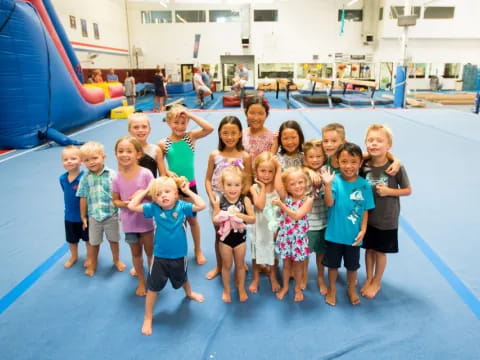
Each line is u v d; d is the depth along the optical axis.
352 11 22.25
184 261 2.29
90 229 2.69
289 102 15.54
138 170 2.52
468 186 4.61
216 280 2.77
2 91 6.89
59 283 2.72
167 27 22.66
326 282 2.72
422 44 22.02
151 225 2.54
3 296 2.56
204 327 2.24
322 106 14.70
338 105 14.91
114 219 2.74
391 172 2.30
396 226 2.36
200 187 4.78
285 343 2.09
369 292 2.51
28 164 6.12
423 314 2.31
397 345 2.05
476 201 4.13
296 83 22.83
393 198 2.34
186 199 2.87
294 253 2.37
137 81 21.33
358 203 2.27
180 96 19.73
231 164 2.63
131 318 2.33
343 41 22.64
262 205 2.41
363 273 2.83
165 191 2.15
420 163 5.68
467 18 21.27
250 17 22.16
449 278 2.69
